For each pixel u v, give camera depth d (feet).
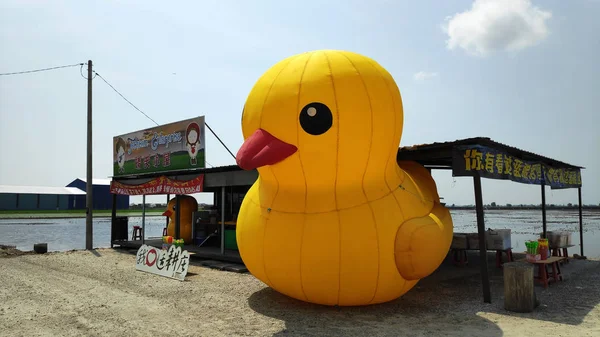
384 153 18.52
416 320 18.54
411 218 18.89
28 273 31.89
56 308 21.16
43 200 188.03
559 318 19.03
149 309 20.88
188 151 41.60
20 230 94.07
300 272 18.31
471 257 39.37
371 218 18.04
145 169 47.42
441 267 33.19
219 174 37.58
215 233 43.75
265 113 18.17
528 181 29.63
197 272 32.04
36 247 44.98
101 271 32.63
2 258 40.55
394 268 18.33
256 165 17.06
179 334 16.90
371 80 17.99
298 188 18.72
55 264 36.50
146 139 47.50
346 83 17.48
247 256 20.68
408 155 24.91
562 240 34.73
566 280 28.32
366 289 18.28
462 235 33.76
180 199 47.75
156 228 109.09
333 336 16.52
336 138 17.34
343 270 17.81
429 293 23.76
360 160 17.93
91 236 48.93
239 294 23.95
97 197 209.46
